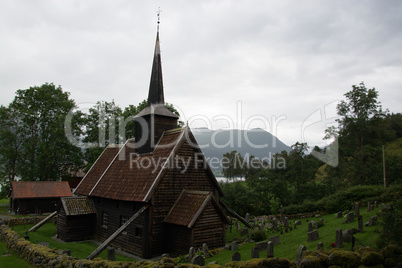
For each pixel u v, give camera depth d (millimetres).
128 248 23047
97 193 27391
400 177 43688
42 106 51906
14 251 20781
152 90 27641
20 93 51594
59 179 54594
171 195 22719
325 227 22938
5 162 53156
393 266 9109
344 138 55594
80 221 28094
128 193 23375
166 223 21906
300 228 25484
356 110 53562
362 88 52906
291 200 47781
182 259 17297
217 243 21281
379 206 26516
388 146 76625
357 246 13789
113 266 12781
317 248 15602
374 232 16469
